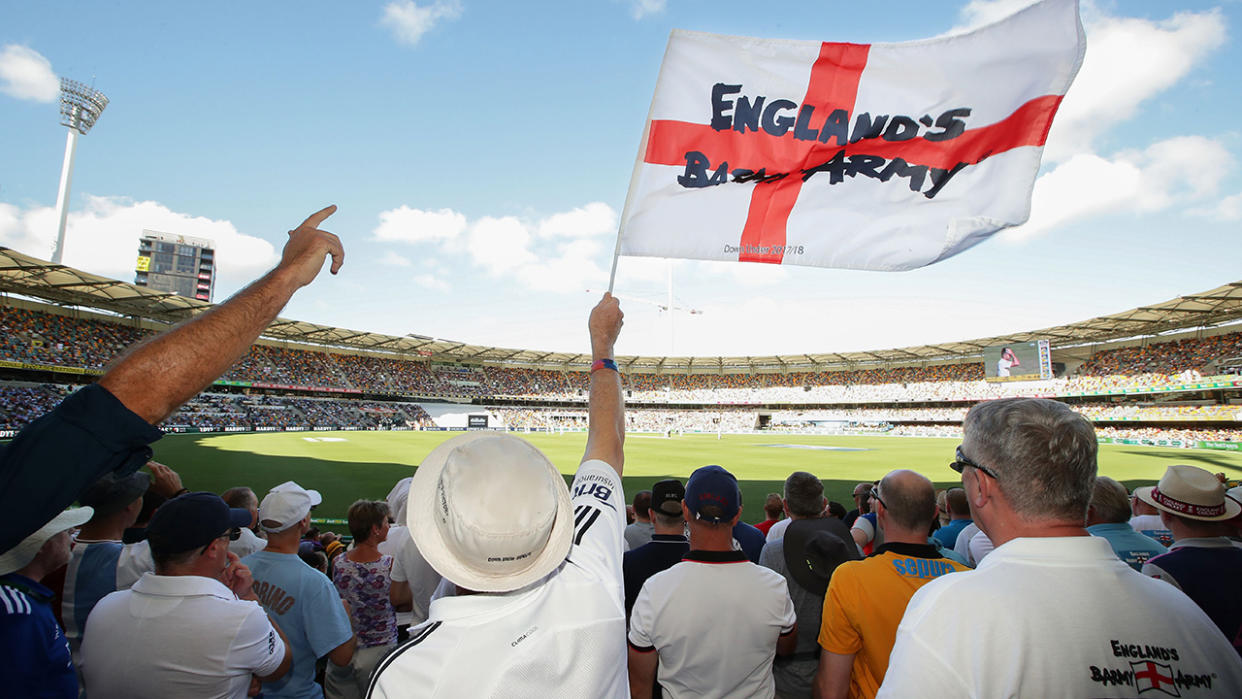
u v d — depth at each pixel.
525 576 1.35
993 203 3.45
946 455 33.47
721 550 2.76
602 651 1.44
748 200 3.58
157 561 2.57
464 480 1.33
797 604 3.65
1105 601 1.49
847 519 6.81
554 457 28.77
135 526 3.86
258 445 30.72
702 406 84.50
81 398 1.28
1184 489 3.20
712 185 3.54
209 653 2.45
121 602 2.55
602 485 1.93
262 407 54.00
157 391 1.30
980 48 3.31
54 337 42.03
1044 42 3.24
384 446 33.44
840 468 25.81
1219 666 1.49
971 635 1.47
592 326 2.71
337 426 57.09
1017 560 1.58
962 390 64.38
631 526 5.55
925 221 3.54
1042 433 1.64
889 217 3.56
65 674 2.27
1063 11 3.19
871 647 2.49
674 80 3.47
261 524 3.54
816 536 3.66
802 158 3.54
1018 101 3.35
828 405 77.06
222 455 25.14
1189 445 41.38
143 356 1.32
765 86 3.46
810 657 3.61
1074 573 1.53
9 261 32.59
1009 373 53.62
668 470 24.73
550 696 1.33
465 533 1.28
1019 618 1.46
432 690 1.27
